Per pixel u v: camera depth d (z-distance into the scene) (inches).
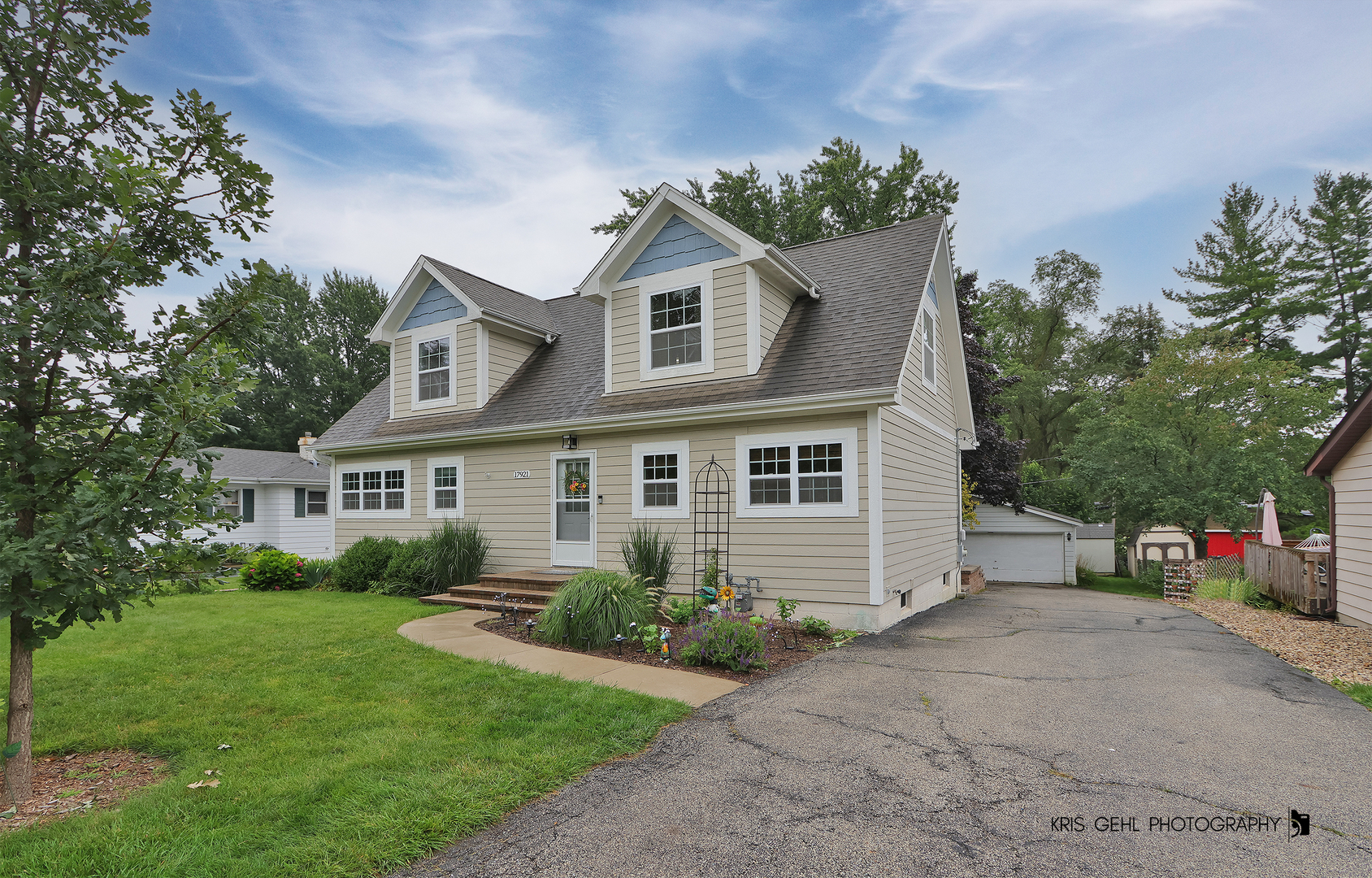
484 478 503.8
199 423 154.8
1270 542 641.6
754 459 386.0
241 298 158.7
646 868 118.0
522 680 234.8
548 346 578.6
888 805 144.6
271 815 134.3
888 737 187.3
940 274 526.9
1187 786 155.2
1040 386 1338.6
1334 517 429.1
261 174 167.8
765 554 378.9
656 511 417.4
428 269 543.2
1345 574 413.1
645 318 442.3
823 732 191.3
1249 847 126.9
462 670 249.8
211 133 161.8
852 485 357.1
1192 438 919.0
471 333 526.6
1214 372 907.4
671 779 157.9
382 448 559.8
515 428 466.9
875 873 117.1
